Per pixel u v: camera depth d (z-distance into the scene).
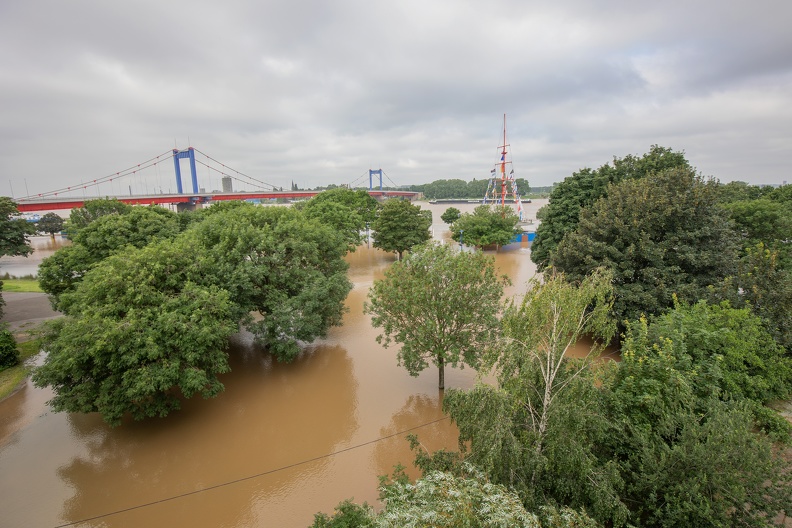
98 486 15.25
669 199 23.66
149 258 19.80
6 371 23.05
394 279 19.98
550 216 37.25
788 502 9.81
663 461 10.30
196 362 17.94
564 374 11.09
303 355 26.50
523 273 48.66
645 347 13.73
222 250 23.14
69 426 18.73
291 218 29.45
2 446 17.34
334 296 25.72
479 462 9.97
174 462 16.55
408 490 8.76
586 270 24.20
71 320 17.86
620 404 12.05
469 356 19.28
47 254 71.81
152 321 17.30
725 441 9.98
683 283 22.52
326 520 10.64
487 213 68.25
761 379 14.99
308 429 18.77
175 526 13.60
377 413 20.00
